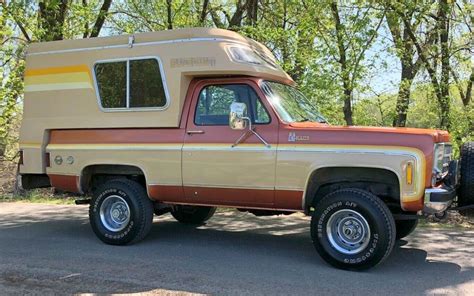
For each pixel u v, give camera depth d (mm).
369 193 5605
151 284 5215
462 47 13023
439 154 5676
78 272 5656
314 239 5852
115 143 6887
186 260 6168
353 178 5816
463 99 13906
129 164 6785
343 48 12188
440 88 13102
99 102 7023
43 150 7387
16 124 14352
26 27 13102
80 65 7156
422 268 5801
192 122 6484
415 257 6281
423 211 5465
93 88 7059
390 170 5465
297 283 5234
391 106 13547
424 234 7543
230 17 15289
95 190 7266
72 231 7977
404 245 6891
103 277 5461
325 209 5750
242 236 7543
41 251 6629
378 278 5406
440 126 13273
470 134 12867
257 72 6277
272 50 12891
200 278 5418
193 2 14117
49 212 9844
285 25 14219
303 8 13414
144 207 6840
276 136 5988
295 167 5840
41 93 7434
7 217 9297
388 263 6004
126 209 6879
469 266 5895
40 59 7449
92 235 7660
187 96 6559
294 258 6273
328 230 5773
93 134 7062
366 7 12000
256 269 5766
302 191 5848
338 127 5855
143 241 7188
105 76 6992
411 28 12531
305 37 12609
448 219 8453
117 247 6855
